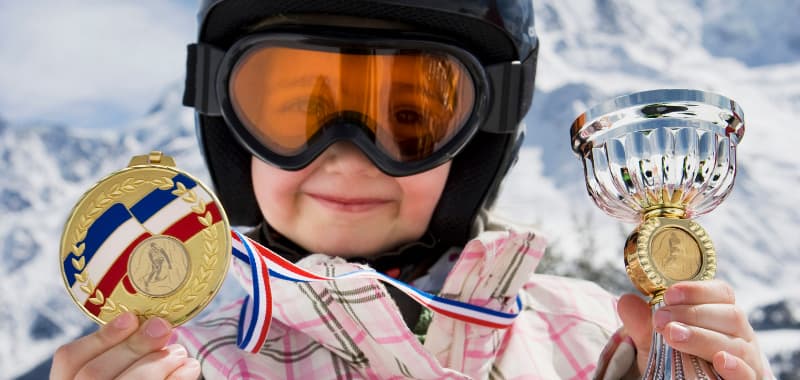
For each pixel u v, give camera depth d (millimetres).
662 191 1059
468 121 1345
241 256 1170
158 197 995
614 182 1078
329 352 1279
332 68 1299
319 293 1243
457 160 1485
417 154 1322
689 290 1002
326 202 1350
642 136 1055
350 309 1213
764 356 1115
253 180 1425
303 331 1264
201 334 1318
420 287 1433
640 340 1136
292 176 1348
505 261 1327
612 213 1133
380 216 1375
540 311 1476
